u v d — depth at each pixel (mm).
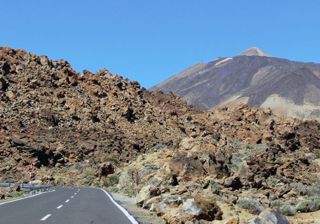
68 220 17234
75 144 79625
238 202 27047
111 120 97125
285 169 46750
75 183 63219
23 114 83938
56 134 81188
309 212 27984
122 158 78438
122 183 47188
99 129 89438
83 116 93750
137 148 85062
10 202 25438
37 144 71938
